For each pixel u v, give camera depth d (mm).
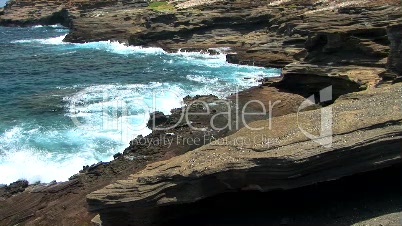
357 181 17406
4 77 43156
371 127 16469
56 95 36031
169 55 55750
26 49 63000
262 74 43031
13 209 19797
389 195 16844
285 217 16688
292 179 15688
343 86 31266
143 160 23391
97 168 22734
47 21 96688
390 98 19422
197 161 16750
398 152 16016
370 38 34500
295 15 56500
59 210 19531
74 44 67312
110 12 83688
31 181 22344
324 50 34969
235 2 73625
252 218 16953
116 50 60812
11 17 98312
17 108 32375
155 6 88938
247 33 61750
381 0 51625
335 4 58562
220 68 46719
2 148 25047
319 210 16734
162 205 16250
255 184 16125
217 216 17328
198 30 63031
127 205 16172
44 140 26266
